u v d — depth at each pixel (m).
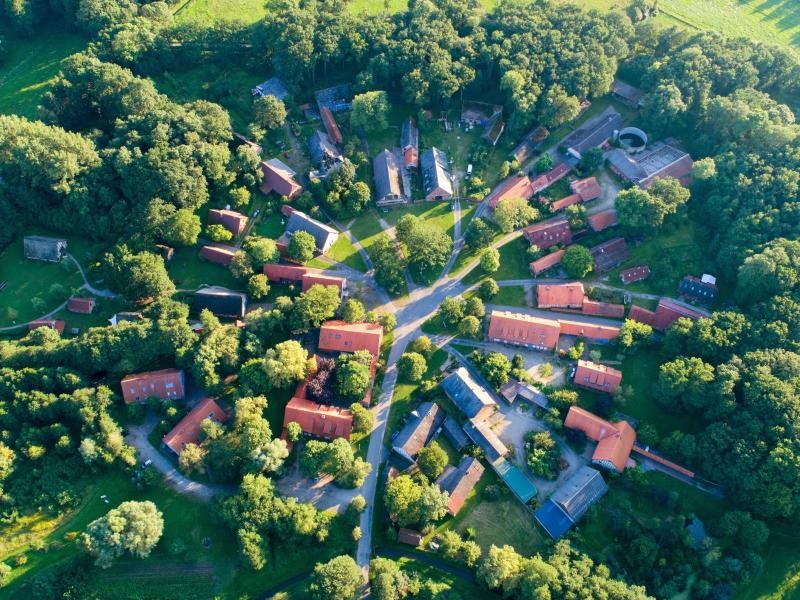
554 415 147.88
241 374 148.38
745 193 170.12
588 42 197.62
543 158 187.50
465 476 138.88
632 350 157.12
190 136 175.25
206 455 138.00
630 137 196.75
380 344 158.88
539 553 131.50
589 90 194.38
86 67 188.62
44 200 173.00
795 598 128.75
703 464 138.12
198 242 175.38
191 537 132.38
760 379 138.12
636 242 176.50
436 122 198.00
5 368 146.88
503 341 160.50
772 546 134.25
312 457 136.62
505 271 174.38
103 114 195.25
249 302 167.38
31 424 142.88
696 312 163.88
